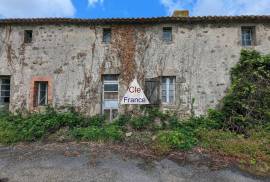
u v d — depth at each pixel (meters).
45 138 9.78
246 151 8.33
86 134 9.62
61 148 8.76
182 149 8.56
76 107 11.87
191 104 11.57
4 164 7.52
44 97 12.23
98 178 6.77
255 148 8.41
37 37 12.31
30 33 12.55
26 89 12.03
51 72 12.09
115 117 11.88
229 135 9.59
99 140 9.36
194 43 11.91
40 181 6.59
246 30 12.15
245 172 7.28
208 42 11.90
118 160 7.81
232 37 11.88
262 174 7.22
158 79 11.77
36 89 12.18
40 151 8.50
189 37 11.95
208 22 11.98
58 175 6.89
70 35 12.26
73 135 9.77
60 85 12.00
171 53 11.90
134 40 12.05
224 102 11.21
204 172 7.20
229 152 8.26
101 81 12.02
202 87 11.66
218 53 11.81
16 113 11.89
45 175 6.88
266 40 11.77
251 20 11.80
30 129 9.91
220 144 8.74
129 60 11.96
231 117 10.73
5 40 12.36
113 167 7.37
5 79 12.43
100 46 12.12
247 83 11.04
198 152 8.43
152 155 8.21
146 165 7.54
